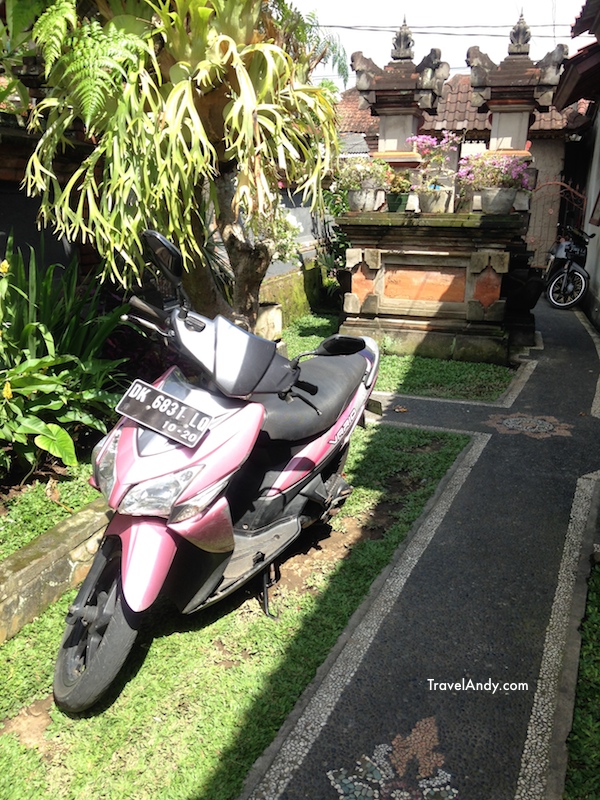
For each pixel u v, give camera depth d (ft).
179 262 8.66
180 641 9.37
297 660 8.94
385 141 30.68
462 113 49.73
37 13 12.12
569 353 24.85
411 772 7.35
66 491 11.84
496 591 10.30
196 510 8.01
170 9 12.43
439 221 22.17
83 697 7.74
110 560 8.51
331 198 33.68
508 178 22.11
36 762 7.56
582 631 9.41
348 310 24.53
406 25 29.43
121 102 11.22
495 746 7.65
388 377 21.45
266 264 15.57
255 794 7.13
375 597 10.21
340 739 7.77
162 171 11.31
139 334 15.42
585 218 43.86
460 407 18.57
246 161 11.78
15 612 9.36
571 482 13.78
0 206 14.34
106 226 11.76
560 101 30.25
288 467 9.98
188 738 7.81
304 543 11.76
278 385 9.39
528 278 25.36
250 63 12.51
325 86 15.10
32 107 15.78
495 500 13.05
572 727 7.86
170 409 8.28
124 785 7.25
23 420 11.43
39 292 13.47
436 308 23.49
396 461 14.74
